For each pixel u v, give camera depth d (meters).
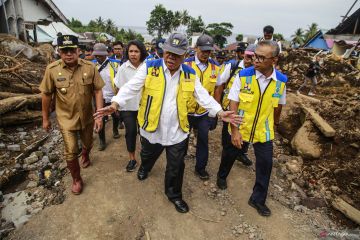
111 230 2.88
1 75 6.39
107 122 6.08
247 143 3.31
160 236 2.86
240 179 3.97
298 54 13.53
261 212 3.22
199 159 3.80
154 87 2.76
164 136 2.88
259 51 2.73
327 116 5.58
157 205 3.27
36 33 16.64
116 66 4.63
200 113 3.64
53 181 3.71
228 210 3.30
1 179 3.71
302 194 3.70
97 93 3.37
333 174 4.10
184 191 3.59
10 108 5.22
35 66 9.09
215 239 2.88
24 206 3.28
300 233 3.00
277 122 3.43
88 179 3.69
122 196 3.38
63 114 3.23
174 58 2.58
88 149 3.84
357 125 4.98
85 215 3.05
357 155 4.29
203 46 3.56
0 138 4.93
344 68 12.81
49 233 2.81
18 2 11.21
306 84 11.54
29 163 4.25
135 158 4.36
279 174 4.14
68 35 2.96
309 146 4.61
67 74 3.10
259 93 2.92
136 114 3.78
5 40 9.51
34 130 5.49
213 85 3.83
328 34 16.91
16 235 2.79
